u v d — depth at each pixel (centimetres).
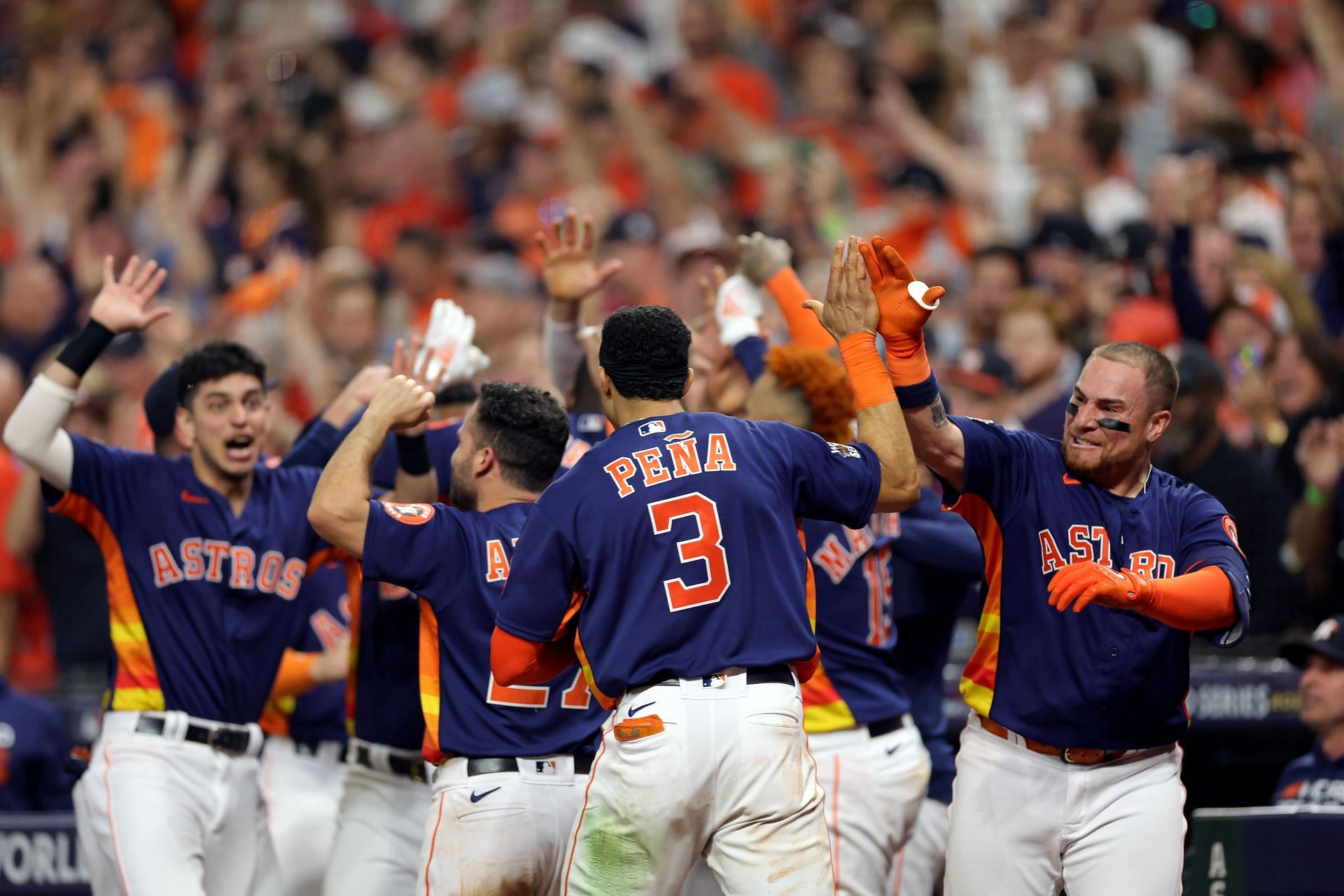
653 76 5059
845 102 4472
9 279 4156
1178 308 2953
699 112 4738
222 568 1930
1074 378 3072
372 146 4831
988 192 4119
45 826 2277
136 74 5562
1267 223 3409
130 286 1933
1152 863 1644
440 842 1719
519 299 3525
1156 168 3759
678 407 1645
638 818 1527
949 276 3822
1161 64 4309
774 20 5091
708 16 4934
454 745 1727
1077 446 1661
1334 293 3156
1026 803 1664
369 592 2000
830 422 1941
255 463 2033
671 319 1628
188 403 1941
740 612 1549
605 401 1664
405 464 1903
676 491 1566
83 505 1925
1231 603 1534
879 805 1950
